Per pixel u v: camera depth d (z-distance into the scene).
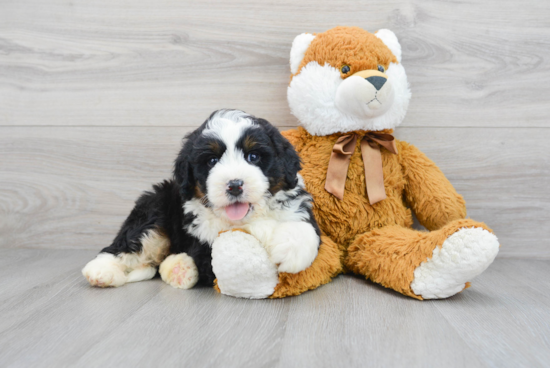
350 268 1.71
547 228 2.01
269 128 1.47
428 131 2.01
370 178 1.68
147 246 1.65
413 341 1.11
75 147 2.13
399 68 1.73
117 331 1.17
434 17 1.95
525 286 1.61
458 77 1.98
